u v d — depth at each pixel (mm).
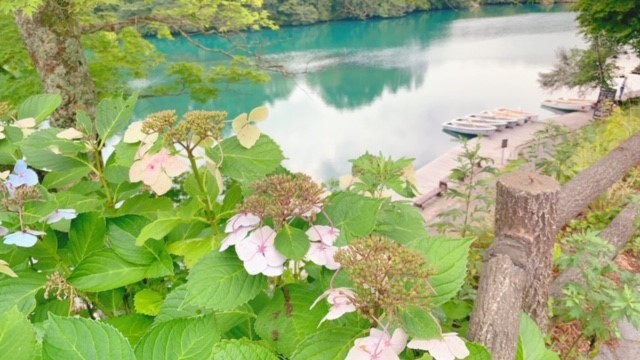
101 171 1150
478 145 3953
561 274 2512
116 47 5254
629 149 3852
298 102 18109
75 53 4172
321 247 771
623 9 10305
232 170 959
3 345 597
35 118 1283
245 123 963
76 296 965
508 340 1076
